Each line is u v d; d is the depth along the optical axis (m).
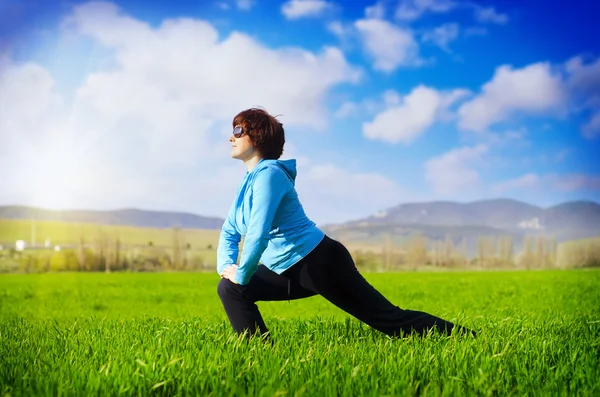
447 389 3.01
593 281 20.38
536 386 3.28
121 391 3.05
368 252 73.88
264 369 3.41
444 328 4.47
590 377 3.38
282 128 4.54
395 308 4.52
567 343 4.37
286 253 4.32
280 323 6.01
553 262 68.06
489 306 11.03
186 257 52.66
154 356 3.70
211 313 10.67
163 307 13.16
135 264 49.66
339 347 4.09
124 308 12.91
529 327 5.51
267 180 4.19
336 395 2.99
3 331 5.90
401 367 3.45
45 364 3.73
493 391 3.17
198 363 3.52
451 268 70.06
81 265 45.81
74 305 13.78
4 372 3.48
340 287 4.36
